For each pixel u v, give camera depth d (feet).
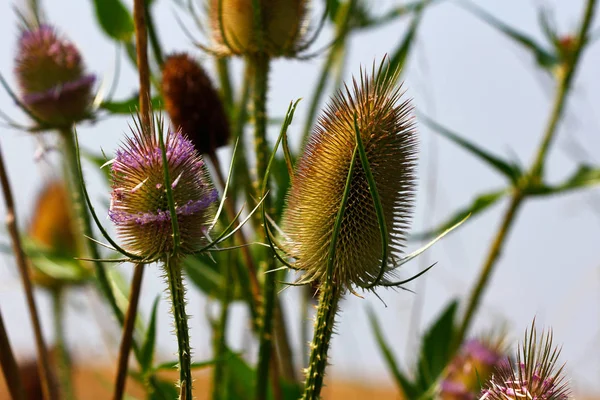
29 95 2.65
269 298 2.61
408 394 2.96
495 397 2.14
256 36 2.64
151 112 2.28
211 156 2.66
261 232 2.61
